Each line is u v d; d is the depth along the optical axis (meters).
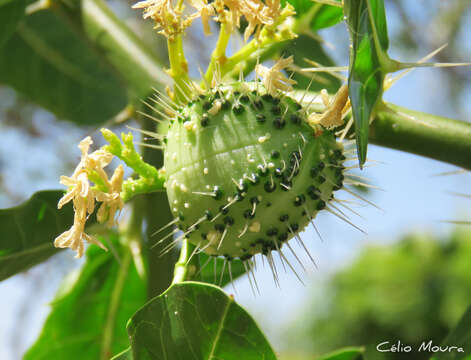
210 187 0.12
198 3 0.12
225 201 0.12
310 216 0.12
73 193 0.12
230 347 0.12
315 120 0.12
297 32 0.14
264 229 0.12
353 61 0.11
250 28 0.12
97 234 0.15
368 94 0.11
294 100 0.12
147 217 0.14
